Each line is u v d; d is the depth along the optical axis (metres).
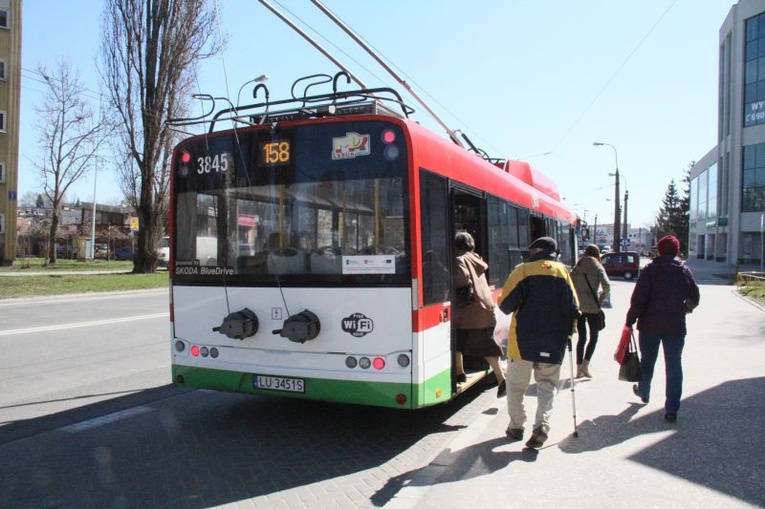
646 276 5.77
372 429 5.76
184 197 5.74
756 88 46.41
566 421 5.61
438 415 6.26
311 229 5.15
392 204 4.91
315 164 5.18
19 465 4.75
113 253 58.38
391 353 4.84
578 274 7.52
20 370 8.29
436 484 4.18
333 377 5.00
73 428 5.72
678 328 5.60
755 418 5.58
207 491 4.23
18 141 36.53
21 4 36.41
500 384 6.32
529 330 4.85
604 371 7.89
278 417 6.16
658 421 5.53
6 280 22.66
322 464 4.78
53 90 36.81
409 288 4.80
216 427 5.80
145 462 4.82
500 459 4.64
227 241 5.49
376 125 5.02
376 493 4.18
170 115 29.64
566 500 3.89
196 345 5.64
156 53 28.95
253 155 5.42
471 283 5.77
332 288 5.02
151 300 18.78
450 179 5.71
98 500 4.08
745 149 47.56
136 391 7.19
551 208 11.21
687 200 98.62
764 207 46.16
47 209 63.38
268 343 5.26
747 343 10.02
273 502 4.03
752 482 4.12
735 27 48.69
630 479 4.21
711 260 62.47
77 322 13.20
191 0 28.89
